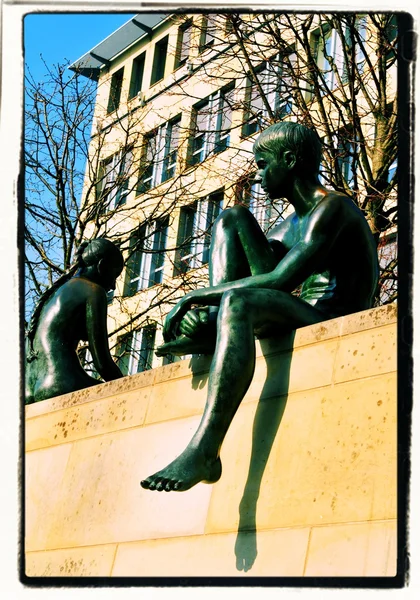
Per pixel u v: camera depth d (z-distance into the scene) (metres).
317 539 5.11
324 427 5.35
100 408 6.71
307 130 6.30
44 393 7.42
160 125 17.94
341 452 5.21
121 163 17.23
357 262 6.24
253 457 5.60
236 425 5.76
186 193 16.78
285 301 5.75
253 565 5.34
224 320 5.61
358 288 6.25
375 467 5.05
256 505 5.47
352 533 4.99
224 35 15.53
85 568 6.27
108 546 6.21
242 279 5.91
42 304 7.82
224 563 5.49
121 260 8.00
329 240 5.95
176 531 5.84
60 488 6.72
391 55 14.88
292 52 14.33
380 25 13.73
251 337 5.60
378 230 13.37
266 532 5.36
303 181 6.26
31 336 7.71
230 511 5.58
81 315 7.67
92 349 7.58
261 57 14.81
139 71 27.17
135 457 6.32
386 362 5.24
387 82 15.07
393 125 13.69
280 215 14.18
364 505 5.00
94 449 6.62
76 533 6.46
